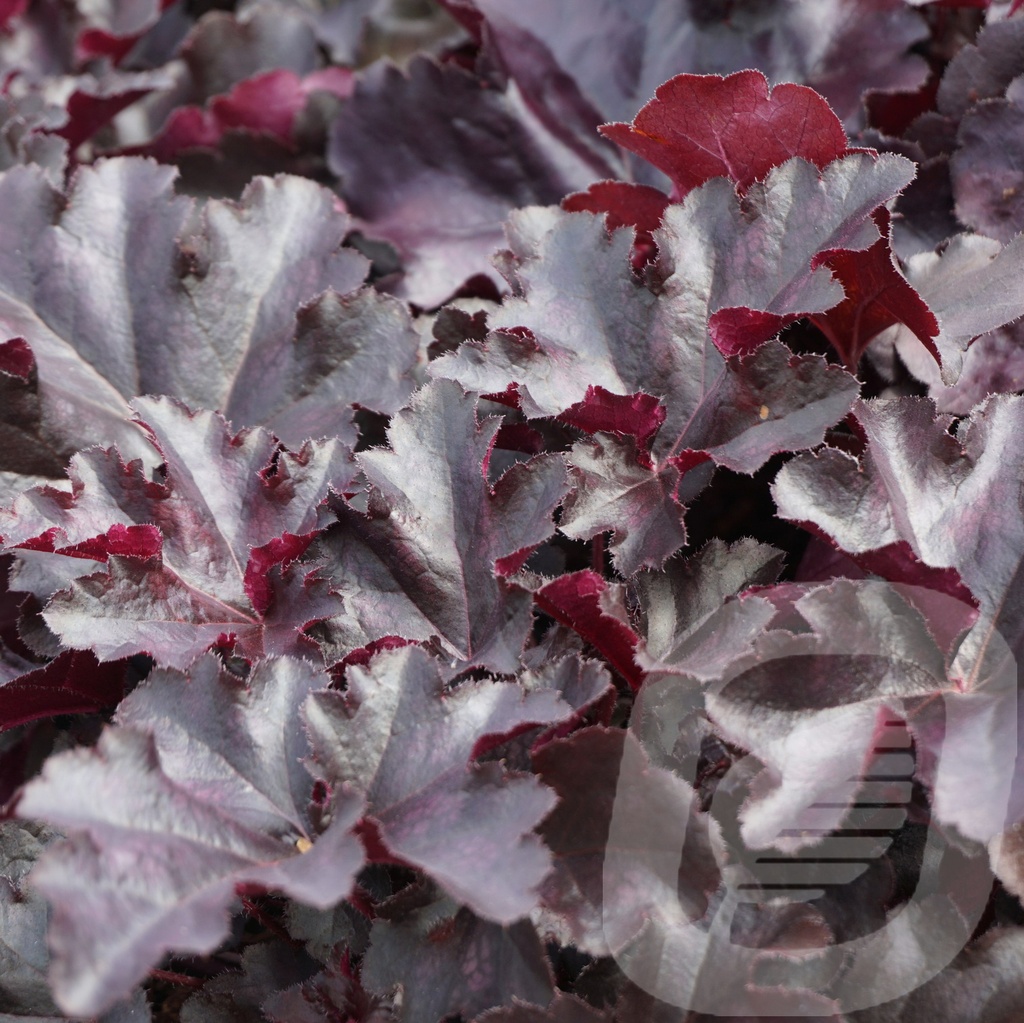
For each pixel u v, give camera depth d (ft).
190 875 2.40
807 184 2.68
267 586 2.63
